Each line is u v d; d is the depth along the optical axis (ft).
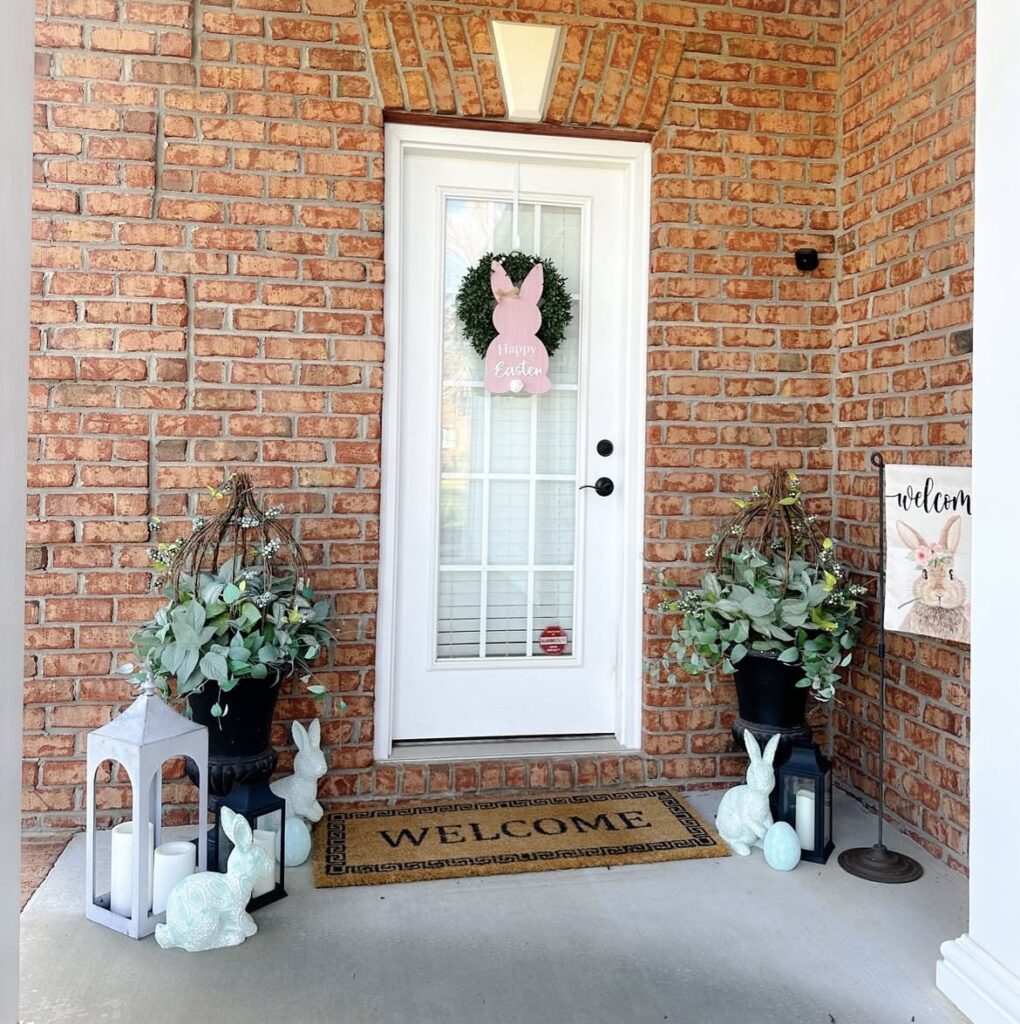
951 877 8.05
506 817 9.11
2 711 3.71
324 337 9.27
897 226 9.11
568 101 9.61
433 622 10.06
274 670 8.09
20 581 3.87
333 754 9.37
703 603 9.10
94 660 8.88
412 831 8.77
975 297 6.32
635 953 6.77
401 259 9.74
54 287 8.77
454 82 9.40
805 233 10.13
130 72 8.86
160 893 7.04
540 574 10.39
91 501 8.86
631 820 9.05
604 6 9.63
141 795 6.79
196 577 8.14
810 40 10.10
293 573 8.87
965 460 8.11
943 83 8.41
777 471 9.26
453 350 10.15
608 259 10.39
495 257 9.92
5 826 3.75
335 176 9.25
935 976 6.51
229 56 9.04
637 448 10.18
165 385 8.98
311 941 6.88
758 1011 6.08
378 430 9.41
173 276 8.95
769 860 8.17
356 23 9.24
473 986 6.32
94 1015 5.90
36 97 8.70
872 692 9.53
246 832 6.95
